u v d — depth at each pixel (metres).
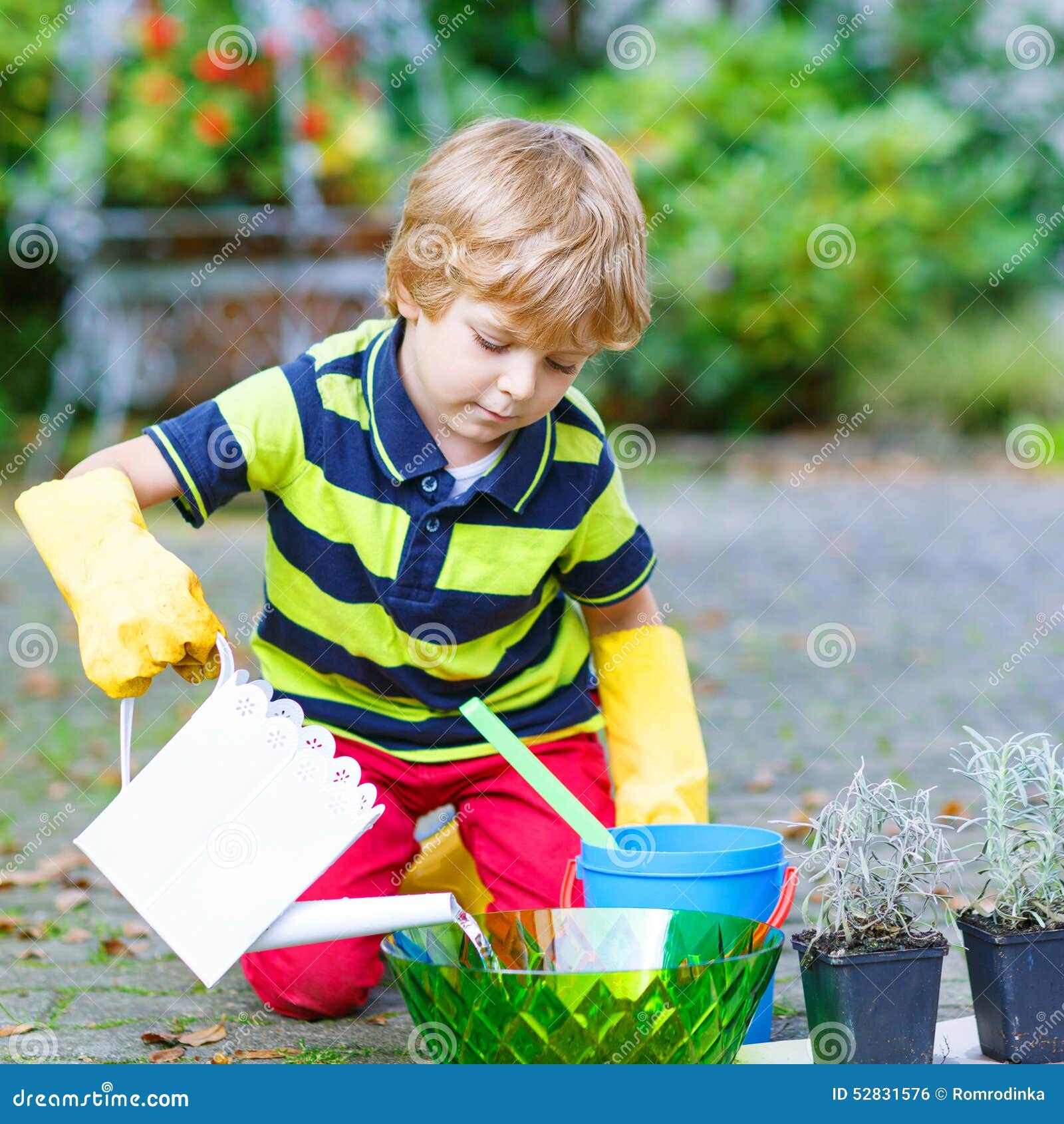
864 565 7.27
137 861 1.72
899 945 1.84
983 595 6.47
